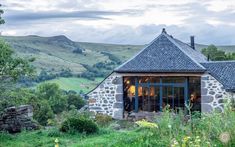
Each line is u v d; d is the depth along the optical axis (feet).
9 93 73.05
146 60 117.08
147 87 117.29
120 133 67.36
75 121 72.02
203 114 53.21
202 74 111.86
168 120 50.19
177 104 115.14
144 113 113.29
